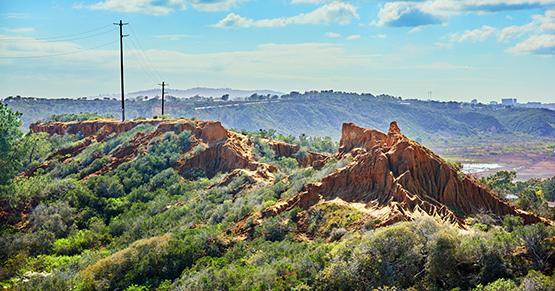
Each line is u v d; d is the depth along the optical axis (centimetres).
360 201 4691
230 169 7331
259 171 6762
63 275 5019
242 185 6406
